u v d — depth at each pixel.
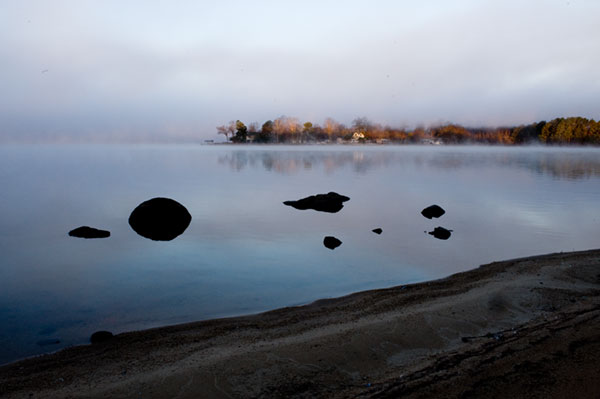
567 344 6.80
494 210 27.55
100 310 10.38
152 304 10.75
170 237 20.33
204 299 11.09
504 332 7.62
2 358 7.63
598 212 26.23
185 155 141.62
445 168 71.25
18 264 15.52
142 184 48.72
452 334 7.68
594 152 141.38
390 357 6.90
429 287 11.06
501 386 5.68
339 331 7.88
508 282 10.70
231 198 35.66
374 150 173.12
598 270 11.38
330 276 13.09
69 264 15.46
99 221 25.86
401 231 20.98
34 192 41.81
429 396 5.56
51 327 9.24
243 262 15.12
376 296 10.47
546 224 22.41
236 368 6.53
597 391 5.38
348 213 27.19
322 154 133.25
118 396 5.82
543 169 67.06
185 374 6.36
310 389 5.98
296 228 22.08
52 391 6.05
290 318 9.10
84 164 93.62
